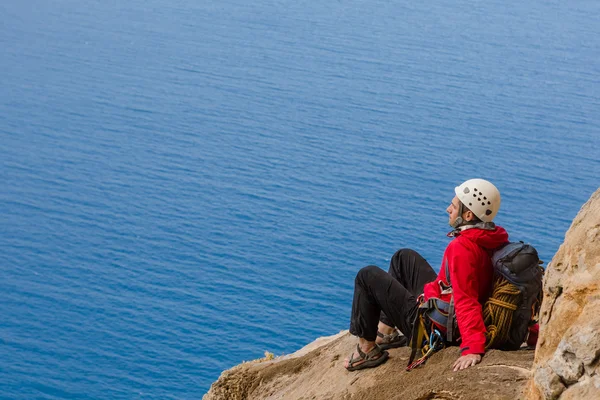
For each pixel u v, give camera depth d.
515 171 122.69
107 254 92.31
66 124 143.75
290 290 83.31
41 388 61.38
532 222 101.44
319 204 110.00
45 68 178.62
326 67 195.50
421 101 166.50
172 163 128.12
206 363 66.50
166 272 87.56
